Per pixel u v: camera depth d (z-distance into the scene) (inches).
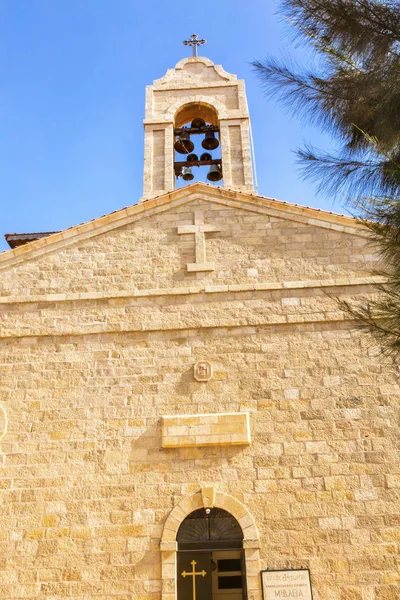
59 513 490.9
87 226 619.5
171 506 489.4
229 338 556.1
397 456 496.4
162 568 465.4
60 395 539.8
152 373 544.7
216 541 478.3
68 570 470.3
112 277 593.9
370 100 357.1
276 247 597.9
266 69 382.9
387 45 349.4
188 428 512.1
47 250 611.2
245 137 728.3
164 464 504.4
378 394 523.2
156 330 562.6
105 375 546.6
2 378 550.0
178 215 623.5
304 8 358.0
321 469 494.6
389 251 314.8
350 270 580.4
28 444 519.8
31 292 589.6
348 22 349.1
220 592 496.7
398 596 446.9
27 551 478.6
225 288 576.4
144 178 707.4
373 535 467.8
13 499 498.0
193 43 814.5
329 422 513.3
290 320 558.3
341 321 556.7
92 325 569.0
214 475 497.4
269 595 449.4
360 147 370.3
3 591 464.4
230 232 609.6
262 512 481.1
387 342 321.4
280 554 465.7
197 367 542.9
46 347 562.9
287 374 536.4
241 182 698.8
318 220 606.9
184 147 753.6
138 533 480.4
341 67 365.4
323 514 478.0
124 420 525.0
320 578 456.1
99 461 509.0
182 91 767.1
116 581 464.8
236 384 534.3
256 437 510.6
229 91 764.0
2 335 567.5
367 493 483.2
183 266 595.2
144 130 741.9
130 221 622.8
